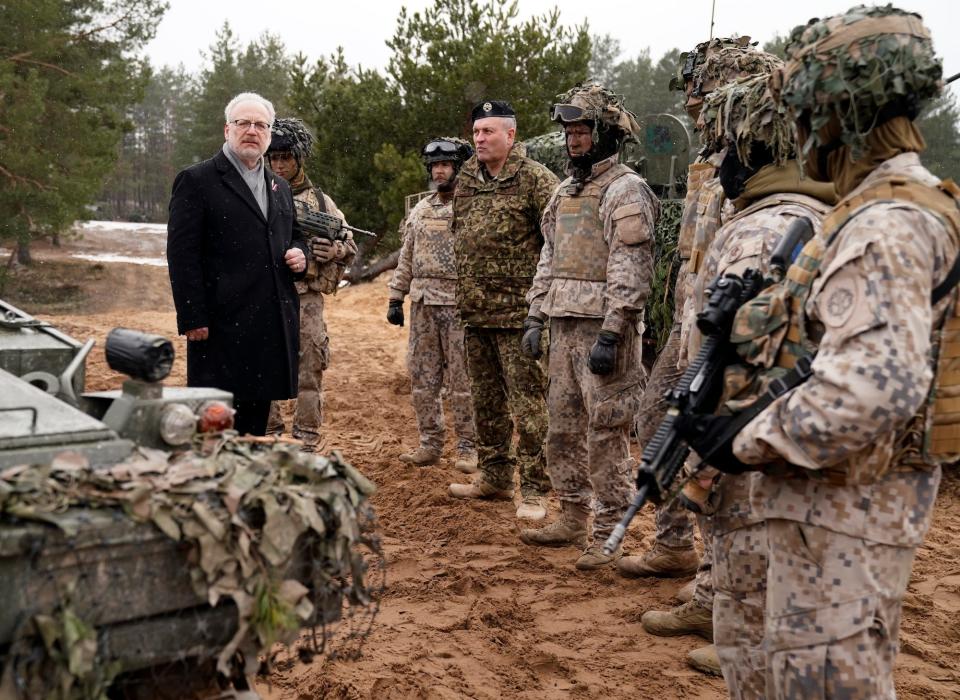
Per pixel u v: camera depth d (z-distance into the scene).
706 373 2.57
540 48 17.47
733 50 4.40
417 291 6.99
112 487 2.15
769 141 3.02
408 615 4.30
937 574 5.01
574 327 4.99
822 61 2.30
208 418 2.68
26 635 1.99
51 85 20.80
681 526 4.73
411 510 6.04
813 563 2.33
